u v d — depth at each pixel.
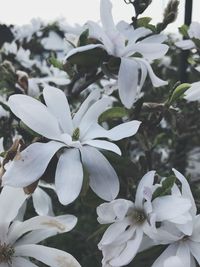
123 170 0.26
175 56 0.56
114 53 0.30
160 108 0.33
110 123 0.34
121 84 0.29
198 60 0.42
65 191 0.24
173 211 0.24
